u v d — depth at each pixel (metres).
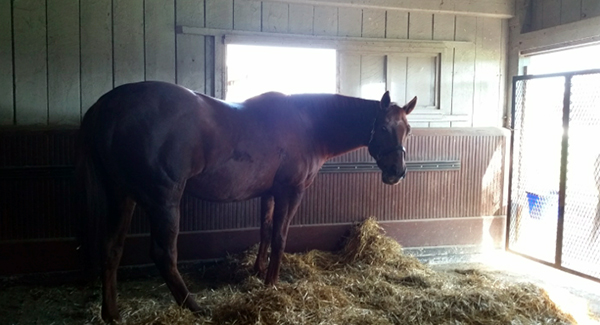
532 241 4.28
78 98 3.46
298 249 4.01
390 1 4.07
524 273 3.94
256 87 3.97
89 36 3.45
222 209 3.78
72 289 3.26
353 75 4.09
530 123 4.22
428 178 4.29
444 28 4.29
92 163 2.35
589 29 3.70
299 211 3.99
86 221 2.35
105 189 2.42
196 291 3.29
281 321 2.51
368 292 3.13
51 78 3.39
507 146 4.45
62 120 3.43
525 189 4.30
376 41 4.06
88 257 2.37
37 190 3.35
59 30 3.38
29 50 3.32
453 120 4.36
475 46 4.38
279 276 3.45
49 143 3.35
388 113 3.07
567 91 3.70
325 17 3.96
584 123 3.62
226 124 2.62
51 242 3.39
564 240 3.84
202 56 3.70
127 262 3.56
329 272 3.63
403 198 4.24
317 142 3.21
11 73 3.30
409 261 3.82
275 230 3.07
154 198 2.39
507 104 4.48
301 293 2.81
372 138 3.16
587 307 3.13
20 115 3.34
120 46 3.52
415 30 4.21
